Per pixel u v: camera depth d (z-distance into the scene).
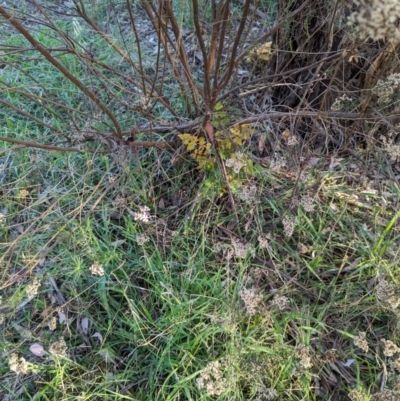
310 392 0.70
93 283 0.80
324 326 0.74
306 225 0.87
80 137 0.83
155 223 0.86
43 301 0.80
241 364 0.69
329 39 0.81
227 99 0.99
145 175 0.94
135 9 1.26
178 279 0.81
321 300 0.80
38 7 0.75
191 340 0.75
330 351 0.70
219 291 0.78
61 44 1.13
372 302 0.77
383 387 0.68
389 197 0.91
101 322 0.79
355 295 0.79
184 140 0.83
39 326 0.75
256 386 0.68
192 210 0.87
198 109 0.85
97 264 0.71
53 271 0.81
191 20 1.15
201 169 0.90
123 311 0.79
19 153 0.98
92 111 0.99
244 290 0.68
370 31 0.50
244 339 0.72
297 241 0.86
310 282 0.81
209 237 0.87
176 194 0.94
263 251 0.83
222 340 0.75
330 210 0.87
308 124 0.99
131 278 0.83
